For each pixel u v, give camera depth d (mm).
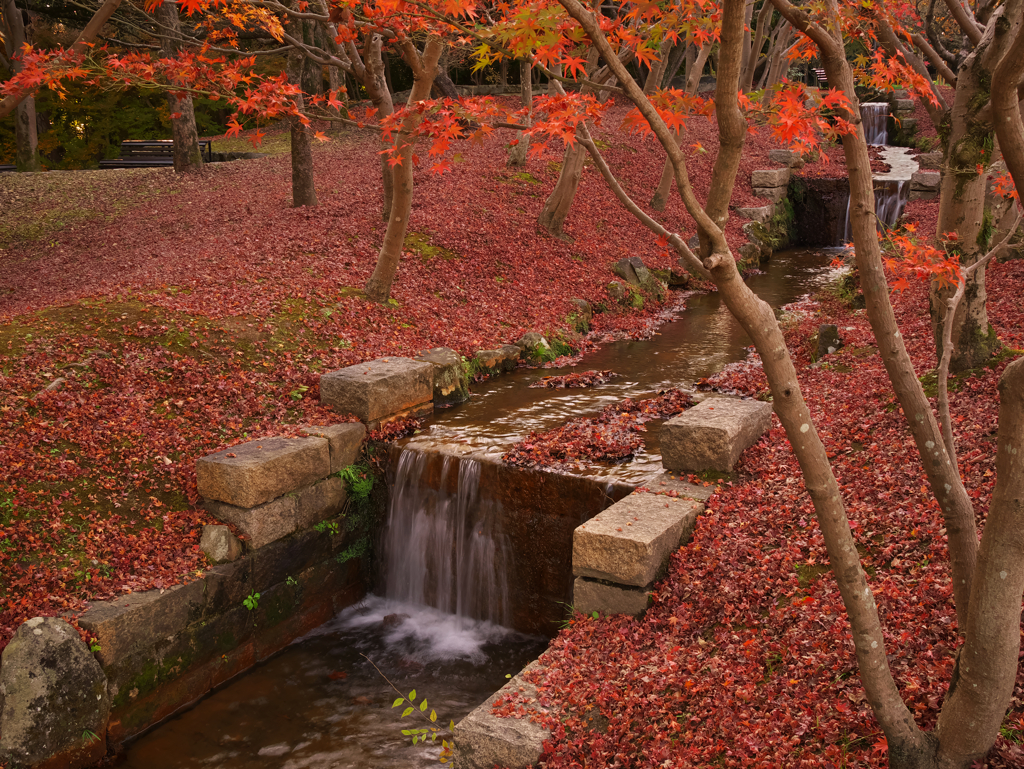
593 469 7895
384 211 17062
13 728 5777
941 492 3814
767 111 3596
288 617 8062
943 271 4078
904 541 5961
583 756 4848
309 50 11516
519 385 11312
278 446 8148
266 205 19406
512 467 8062
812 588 5797
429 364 10031
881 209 22359
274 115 5484
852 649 5055
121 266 15508
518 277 15891
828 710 4680
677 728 4902
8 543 6871
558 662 5781
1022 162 3352
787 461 7516
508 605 8281
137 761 6277
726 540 6496
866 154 3707
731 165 3168
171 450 8391
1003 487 3316
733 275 3186
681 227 21078
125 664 6441
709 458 7488
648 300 16953
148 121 34938
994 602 3414
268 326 11117
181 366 9750
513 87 33969
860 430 7895
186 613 6922
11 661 5883
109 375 9281
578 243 18422
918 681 4586
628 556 6121
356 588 8992
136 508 7648
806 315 14711
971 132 7375
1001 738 4062
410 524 8781
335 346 11094
